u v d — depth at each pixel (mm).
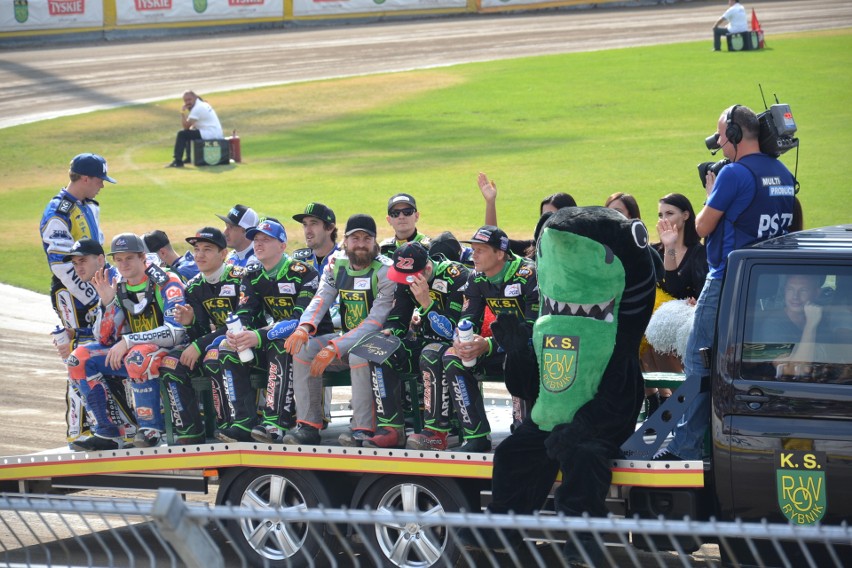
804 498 10211
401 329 13055
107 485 13633
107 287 14078
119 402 14258
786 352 10383
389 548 12148
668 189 35969
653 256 11836
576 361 10945
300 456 12461
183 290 13977
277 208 37312
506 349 11445
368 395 12773
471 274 12758
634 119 50031
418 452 11898
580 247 10938
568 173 39781
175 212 37625
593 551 10742
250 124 55125
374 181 41094
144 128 55094
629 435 11266
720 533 6457
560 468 11164
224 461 12805
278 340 13047
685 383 11250
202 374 13656
